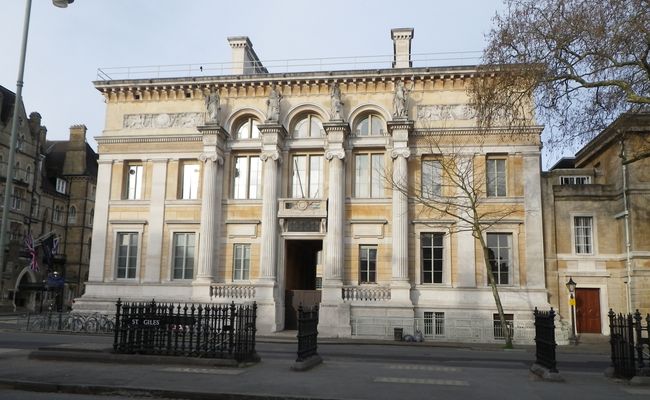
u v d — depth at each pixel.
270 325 32.28
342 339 30.06
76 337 26.45
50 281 55.72
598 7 19.45
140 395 11.06
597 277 32.22
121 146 37.12
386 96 34.88
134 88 37.25
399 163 33.09
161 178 36.31
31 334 28.25
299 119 35.97
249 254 34.81
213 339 15.27
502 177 33.56
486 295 31.97
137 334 15.48
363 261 33.66
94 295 35.66
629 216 31.17
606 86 20.98
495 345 28.80
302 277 40.53
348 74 34.72
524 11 21.53
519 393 11.53
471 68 33.56
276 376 13.08
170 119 37.00
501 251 32.72
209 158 34.91
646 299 30.23
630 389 12.34
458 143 33.59
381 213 33.75
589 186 33.00
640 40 18.66
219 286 33.62
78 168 69.50
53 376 12.49
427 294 32.47
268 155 34.47
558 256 32.59
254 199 35.19
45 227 64.25
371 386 11.95
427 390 11.64
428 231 33.19
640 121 26.67
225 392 10.85
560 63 20.92
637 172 31.42
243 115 36.31
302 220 34.12
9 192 16.20
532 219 32.44
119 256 36.28
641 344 13.67
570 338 30.06
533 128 32.25
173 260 35.53
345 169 34.41
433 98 34.41
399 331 30.31
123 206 36.53
